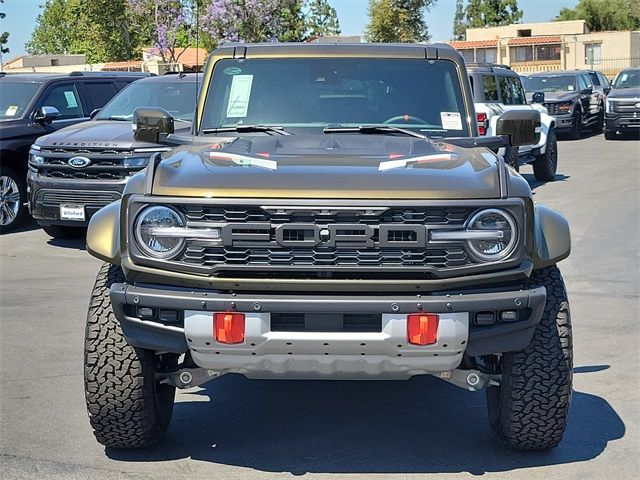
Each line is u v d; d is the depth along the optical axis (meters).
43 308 7.74
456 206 3.92
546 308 4.32
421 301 3.85
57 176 10.47
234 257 3.94
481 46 58.09
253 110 5.50
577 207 13.01
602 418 5.06
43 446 4.68
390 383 5.79
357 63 5.56
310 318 3.90
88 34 52.62
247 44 5.73
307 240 3.89
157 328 4.07
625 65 56.84
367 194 3.92
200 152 4.65
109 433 4.44
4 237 11.70
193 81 11.89
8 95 12.59
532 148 15.33
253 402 5.42
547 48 57.81
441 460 4.50
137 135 5.37
